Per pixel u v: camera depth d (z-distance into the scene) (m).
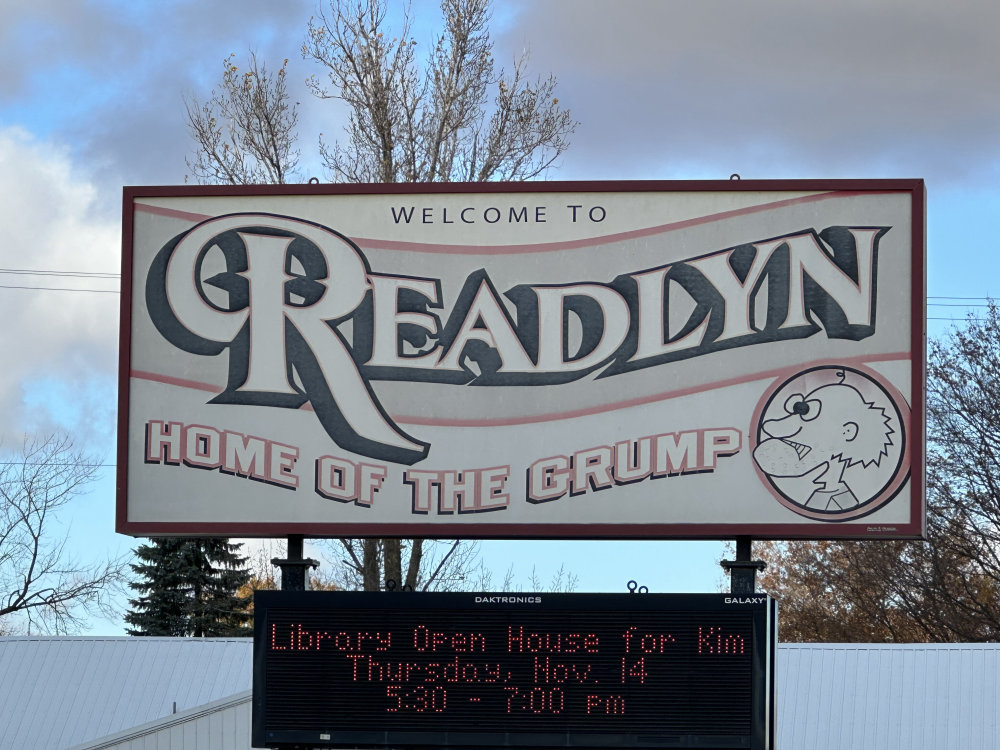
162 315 13.60
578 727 11.89
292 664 12.13
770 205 13.38
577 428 13.29
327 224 13.66
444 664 12.05
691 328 13.31
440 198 13.63
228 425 13.45
